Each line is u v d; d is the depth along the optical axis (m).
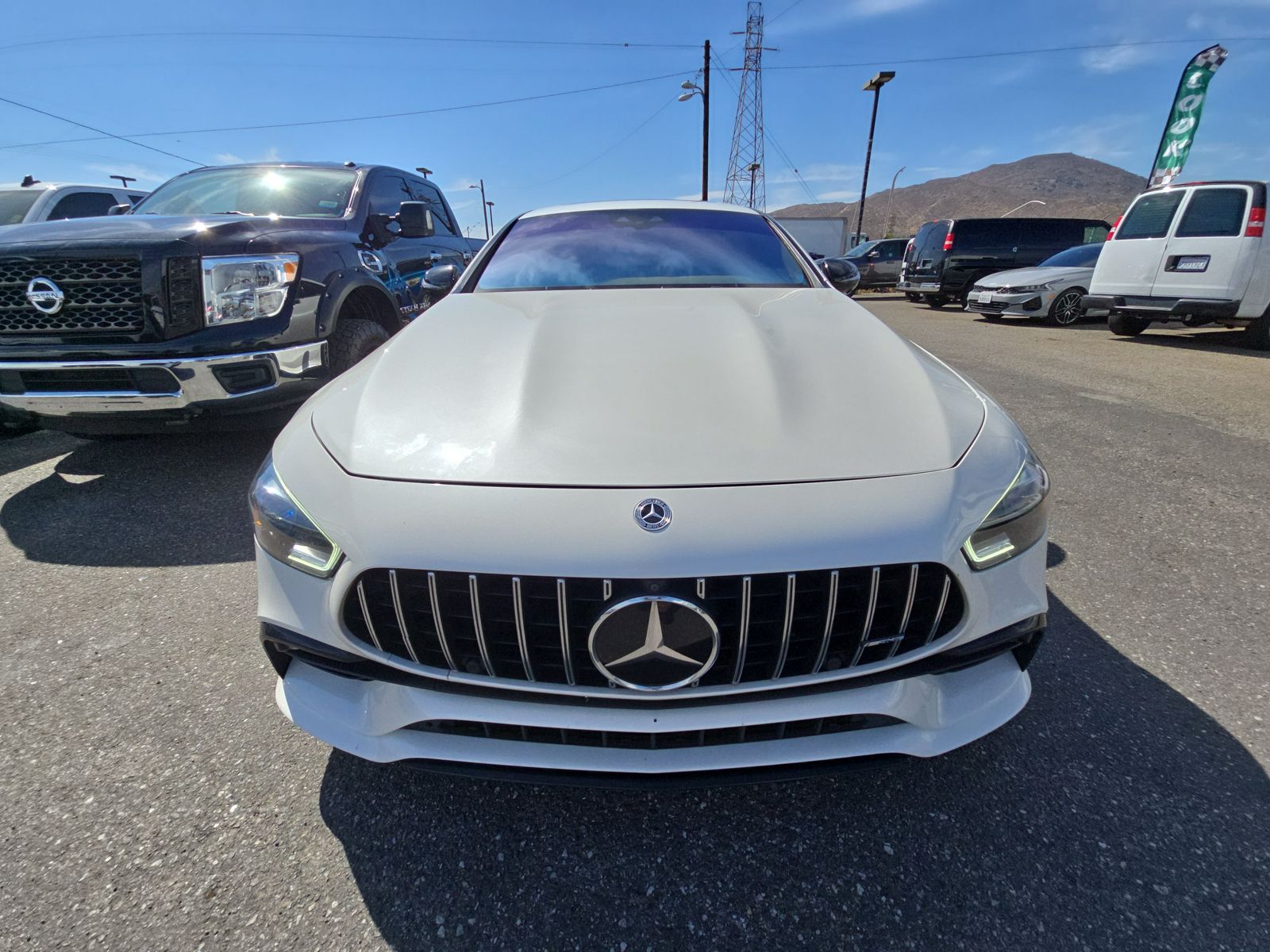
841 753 1.27
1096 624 2.19
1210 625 2.18
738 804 1.53
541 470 1.25
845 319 1.89
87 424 3.00
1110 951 1.20
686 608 1.15
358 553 1.21
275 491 1.37
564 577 1.15
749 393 1.45
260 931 1.26
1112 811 1.49
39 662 2.03
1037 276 10.28
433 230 4.84
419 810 1.51
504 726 1.27
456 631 1.23
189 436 4.08
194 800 1.54
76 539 2.80
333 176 4.56
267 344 3.00
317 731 1.36
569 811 1.51
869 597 1.19
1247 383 5.68
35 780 1.59
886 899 1.31
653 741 1.27
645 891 1.34
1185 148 13.27
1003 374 6.05
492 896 1.33
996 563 1.28
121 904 1.31
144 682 1.93
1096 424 4.40
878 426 1.36
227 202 4.23
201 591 2.42
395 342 1.83
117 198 7.33
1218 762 1.62
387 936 1.25
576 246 2.56
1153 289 7.55
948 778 1.58
